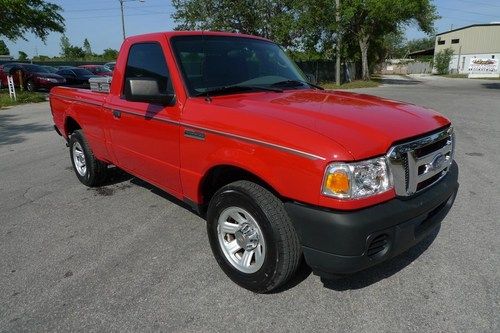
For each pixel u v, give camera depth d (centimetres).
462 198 494
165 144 367
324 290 313
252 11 2733
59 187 570
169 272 344
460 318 279
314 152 251
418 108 341
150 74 389
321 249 258
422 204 276
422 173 285
